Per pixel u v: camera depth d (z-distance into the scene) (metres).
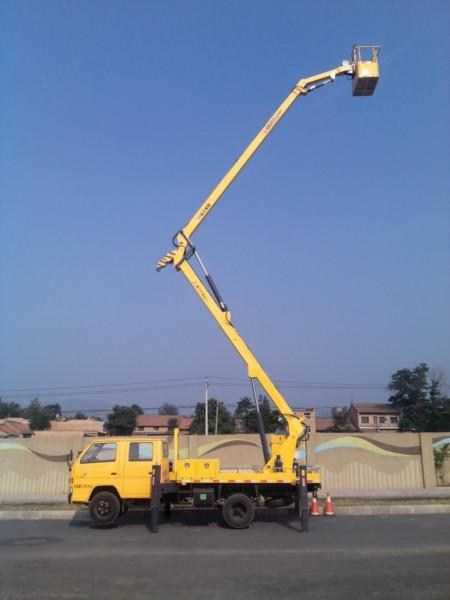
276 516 15.84
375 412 84.81
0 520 15.81
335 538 12.02
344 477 23.08
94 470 14.59
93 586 8.01
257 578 8.42
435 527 13.46
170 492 14.75
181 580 8.34
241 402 70.06
